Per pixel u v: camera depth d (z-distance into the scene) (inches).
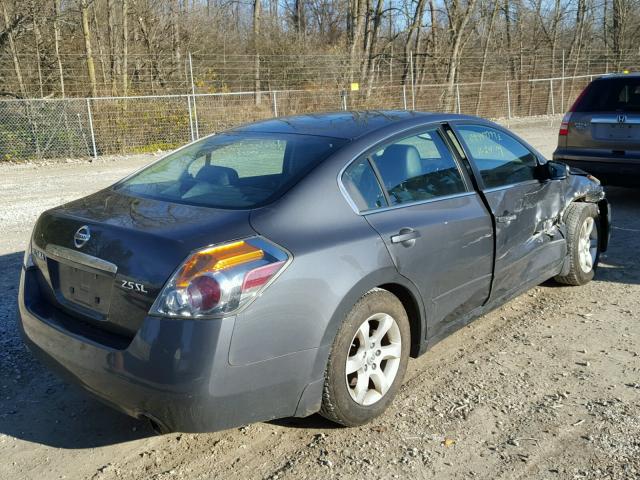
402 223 132.0
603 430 126.0
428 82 1074.1
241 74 897.5
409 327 135.8
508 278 165.9
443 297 143.3
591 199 209.2
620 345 165.0
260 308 106.3
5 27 722.8
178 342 101.8
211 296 102.3
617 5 1366.9
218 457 120.3
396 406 137.0
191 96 690.8
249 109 735.7
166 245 107.3
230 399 105.1
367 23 1068.5
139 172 151.6
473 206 151.7
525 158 180.1
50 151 626.8
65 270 122.5
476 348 165.8
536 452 119.5
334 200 124.4
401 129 144.4
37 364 158.4
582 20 1336.1
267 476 114.2
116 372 106.9
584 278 208.2
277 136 144.2
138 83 804.6
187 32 1018.7
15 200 393.1
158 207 124.1
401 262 128.7
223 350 102.7
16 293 208.1
